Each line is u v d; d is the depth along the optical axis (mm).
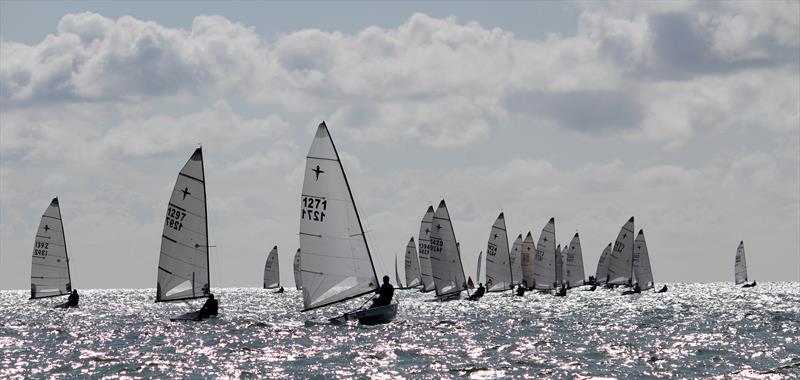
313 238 82625
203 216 90188
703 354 67938
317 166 82312
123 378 56938
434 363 62000
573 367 60188
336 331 86125
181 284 90500
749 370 58531
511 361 63219
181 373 58375
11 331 96625
